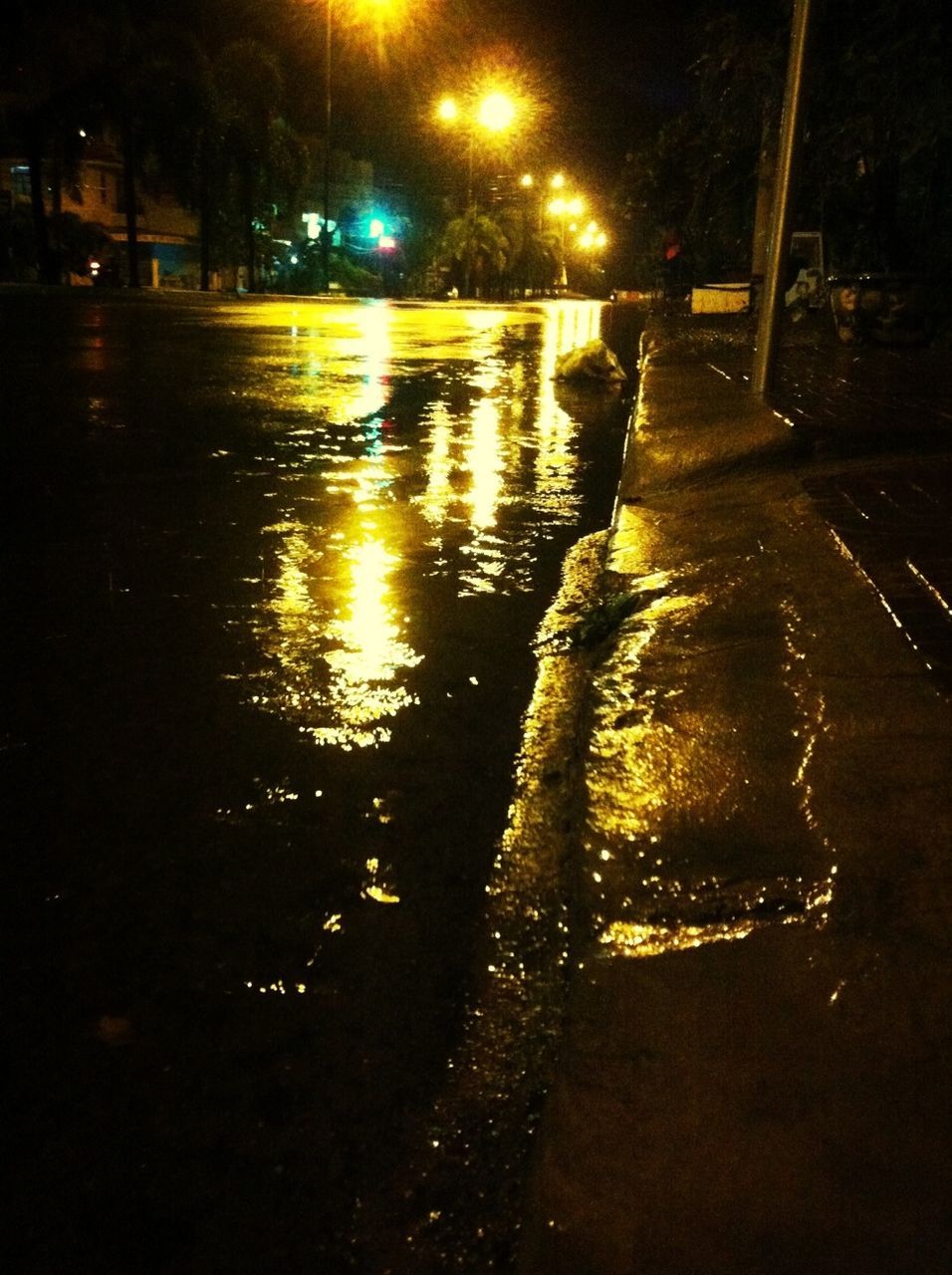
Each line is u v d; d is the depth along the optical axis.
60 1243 1.36
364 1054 1.67
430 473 6.33
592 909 1.91
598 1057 1.54
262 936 1.96
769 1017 1.58
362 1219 1.38
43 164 51.47
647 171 20.19
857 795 2.14
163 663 3.24
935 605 3.05
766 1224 1.25
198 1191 1.43
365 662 3.31
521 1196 1.39
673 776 2.33
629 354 16.92
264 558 4.39
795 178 6.63
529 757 2.70
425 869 2.18
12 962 1.88
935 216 14.59
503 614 3.82
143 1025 1.73
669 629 3.26
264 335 17.33
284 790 2.49
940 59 10.94
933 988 1.60
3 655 3.27
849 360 9.85
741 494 4.80
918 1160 1.31
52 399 8.58
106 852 2.22
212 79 41.22
